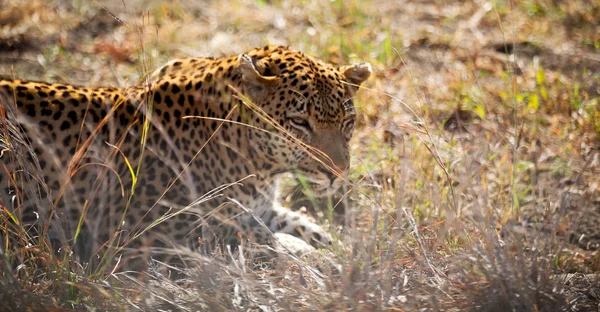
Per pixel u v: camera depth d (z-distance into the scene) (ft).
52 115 33.86
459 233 30.30
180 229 34.76
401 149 40.22
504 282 27.09
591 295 28.99
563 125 46.57
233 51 58.54
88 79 54.80
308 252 32.89
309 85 34.32
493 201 34.14
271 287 28.35
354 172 41.73
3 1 66.33
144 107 34.42
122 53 57.82
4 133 31.40
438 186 34.83
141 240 34.30
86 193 33.96
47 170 33.35
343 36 57.93
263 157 35.24
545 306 27.22
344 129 35.45
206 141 35.04
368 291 27.35
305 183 35.37
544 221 32.32
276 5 66.33
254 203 36.40
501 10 63.98
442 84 51.72
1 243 30.09
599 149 44.47
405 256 30.48
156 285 29.50
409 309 27.04
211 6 67.31
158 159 34.58
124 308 27.61
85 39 61.82
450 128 47.14
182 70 37.27
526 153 43.98
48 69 56.39
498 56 56.85
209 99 35.32
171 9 66.39
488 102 49.42
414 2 67.15
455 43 59.16
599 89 51.01
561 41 58.95
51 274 29.25
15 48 60.13
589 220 37.22
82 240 33.99
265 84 34.37
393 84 51.49
